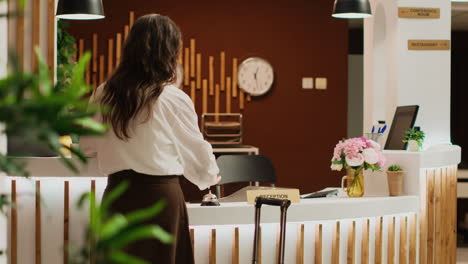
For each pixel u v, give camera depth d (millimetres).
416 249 4102
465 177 7793
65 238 3457
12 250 3459
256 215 2803
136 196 2715
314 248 3631
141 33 2705
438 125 5504
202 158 2850
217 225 3447
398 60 5453
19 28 3781
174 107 2773
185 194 7633
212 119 8875
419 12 5441
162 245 2725
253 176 4641
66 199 3447
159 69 2703
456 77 10906
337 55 9102
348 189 3934
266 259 3535
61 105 603
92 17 4625
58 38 6258
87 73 8516
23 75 604
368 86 6359
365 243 3775
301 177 9125
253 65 8859
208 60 8844
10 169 679
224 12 8859
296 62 9039
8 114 583
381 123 4566
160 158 2730
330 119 9133
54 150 651
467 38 10711
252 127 8984
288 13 8992
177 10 8750
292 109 9062
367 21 6379
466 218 8094
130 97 2650
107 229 616
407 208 3922
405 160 4074
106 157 2752
